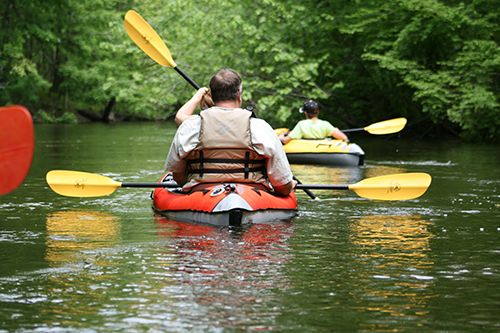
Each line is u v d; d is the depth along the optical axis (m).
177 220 4.94
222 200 4.74
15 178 2.96
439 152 13.95
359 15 19.22
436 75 17.58
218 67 19.19
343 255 3.71
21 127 2.91
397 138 20.62
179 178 5.41
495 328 2.49
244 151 5.06
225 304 2.76
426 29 17.81
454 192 6.82
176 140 5.12
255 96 21.19
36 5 33.44
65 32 36.22
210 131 5.01
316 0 21.30
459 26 17.41
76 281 3.11
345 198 6.38
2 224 4.75
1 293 2.90
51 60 39.62
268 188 5.25
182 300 2.81
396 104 22.36
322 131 11.70
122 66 35.97
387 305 2.76
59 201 6.07
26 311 2.66
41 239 4.14
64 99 40.00
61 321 2.54
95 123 35.94
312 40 21.25
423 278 3.21
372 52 19.78
